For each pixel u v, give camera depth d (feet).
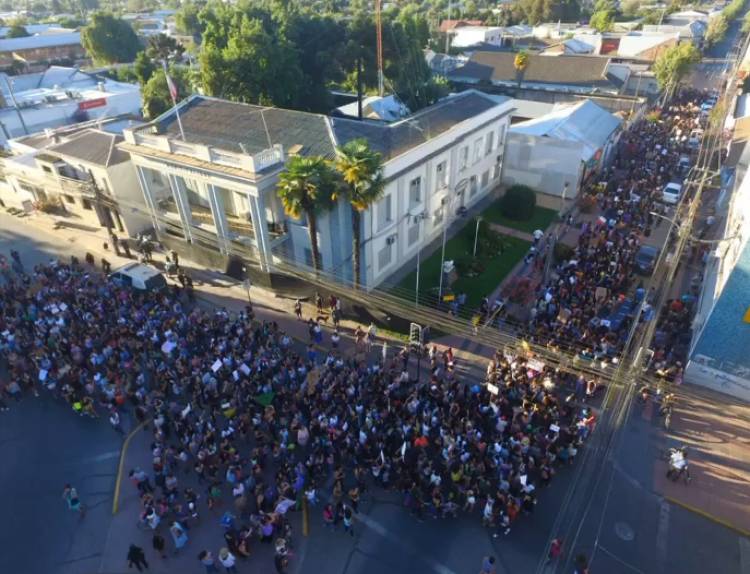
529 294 112.37
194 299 115.34
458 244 136.05
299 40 197.16
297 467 69.36
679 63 247.09
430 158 120.88
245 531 63.10
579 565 58.39
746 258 78.69
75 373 87.30
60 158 144.46
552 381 84.33
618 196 154.20
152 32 422.41
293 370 86.53
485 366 94.79
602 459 75.20
